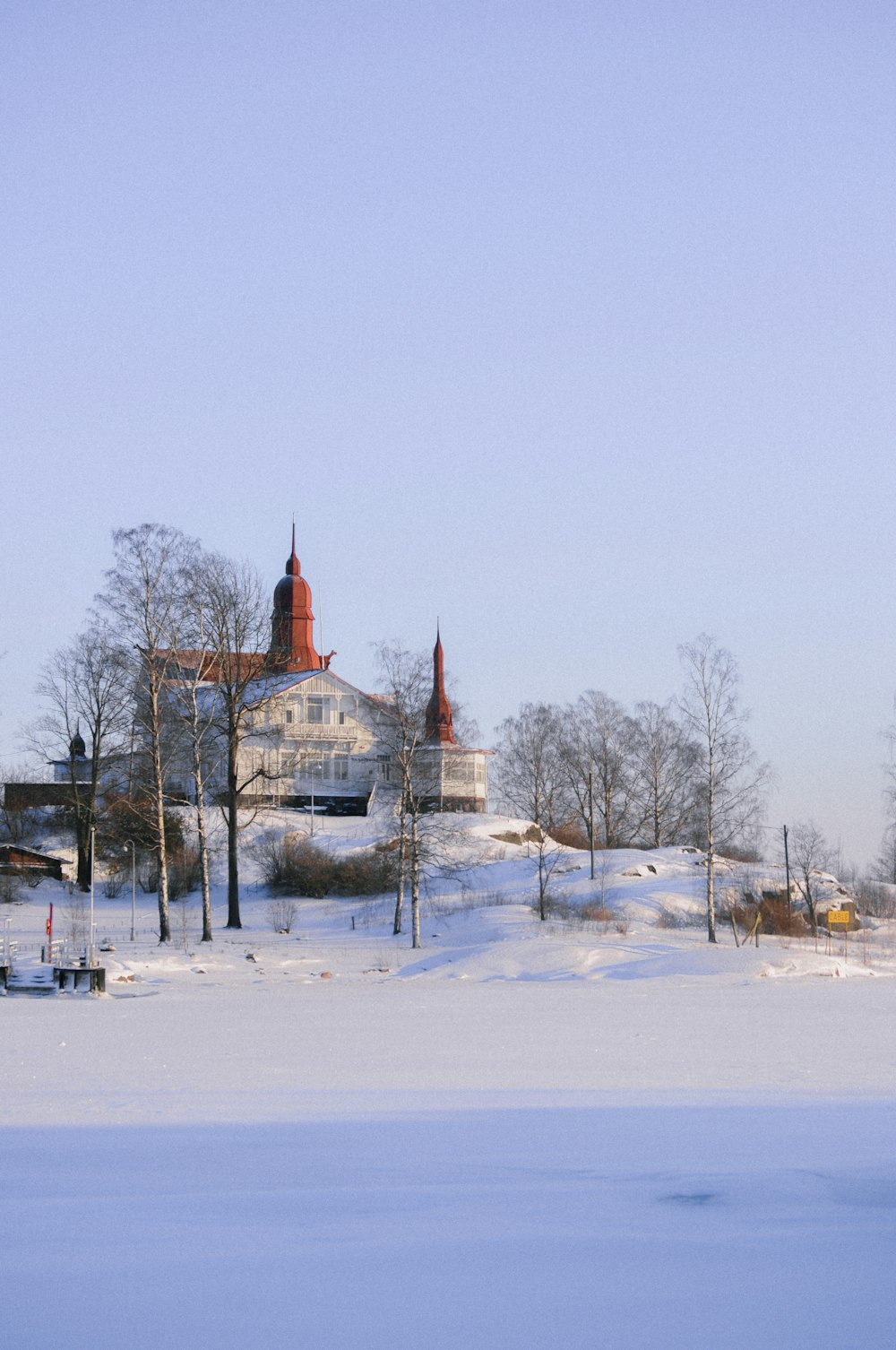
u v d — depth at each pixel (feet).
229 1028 83.97
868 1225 33.88
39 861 260.83
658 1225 33.81
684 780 336.29
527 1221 34.32
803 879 230.27
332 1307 27.71
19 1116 50.37
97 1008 100.89
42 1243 32.24
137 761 210.79
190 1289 28.78
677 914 209.36
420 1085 58.44
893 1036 78.69
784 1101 53.83
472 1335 26.13
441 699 317.22
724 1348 25.45
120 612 172.65
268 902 230.68
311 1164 41.39
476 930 184.75
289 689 309.42
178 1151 43.55
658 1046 73.36
